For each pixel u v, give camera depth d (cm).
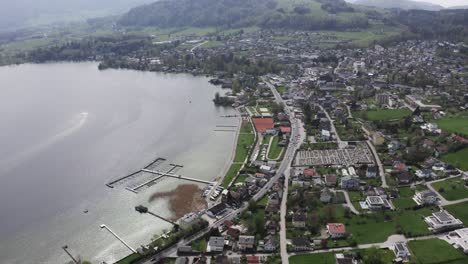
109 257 15150
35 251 15850
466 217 16050
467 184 18650
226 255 14438
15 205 19325
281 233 15588
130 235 16538
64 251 15738
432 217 15962
